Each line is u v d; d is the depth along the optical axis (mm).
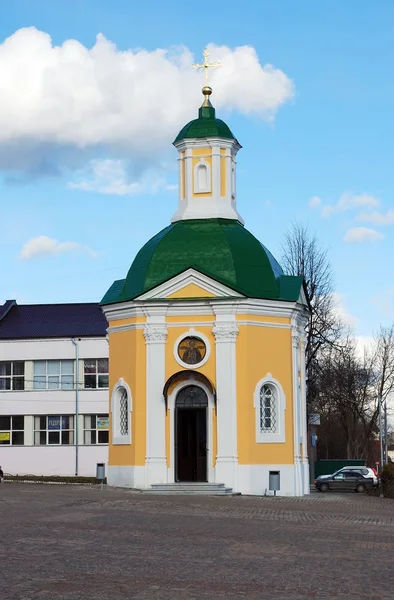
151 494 36031
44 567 16812
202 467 39031
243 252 40469
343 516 28625
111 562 17594
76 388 70812
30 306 75938
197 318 39312
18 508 27891
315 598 14664
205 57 44688
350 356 76375
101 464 40281
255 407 38969
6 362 71938
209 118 43750
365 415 85312
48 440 71000
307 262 59781
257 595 14781
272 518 27094
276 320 40188
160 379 39250
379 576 16766
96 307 74625
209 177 42875
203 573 16656
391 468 44469
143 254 41688
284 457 39562
